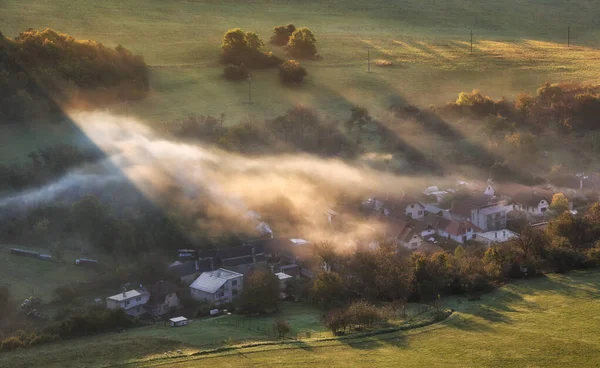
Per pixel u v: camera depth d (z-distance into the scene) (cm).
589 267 9688
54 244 10975
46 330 8212
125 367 7044
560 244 9975
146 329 8400
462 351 7219
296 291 9625
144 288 9438
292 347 7444
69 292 9469
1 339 8044
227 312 9088
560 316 8075
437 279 9012
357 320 7956
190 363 7094
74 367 7150
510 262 9519
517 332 7669
